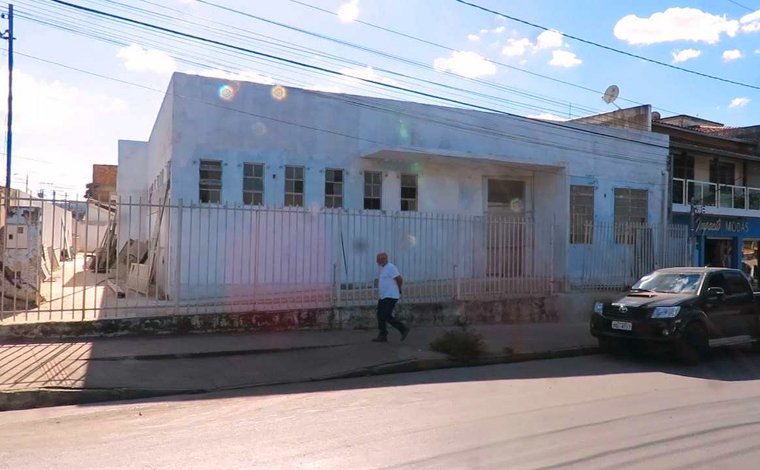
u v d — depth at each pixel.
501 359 10.50
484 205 18.52
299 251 14.60
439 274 13.57
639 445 5.68
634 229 17.52
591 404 7.38
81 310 10.23
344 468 4.95
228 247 13.81
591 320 11.32
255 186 15.13
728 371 9.96
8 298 11.85
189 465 5.00
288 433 5.99
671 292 11.20
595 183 20.03
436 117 17.48
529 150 18.91
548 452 5.43
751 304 11.50
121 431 6.09
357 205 16.42
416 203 17.38
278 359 9.60
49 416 6.74
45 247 17.81
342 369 9.17
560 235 16.31
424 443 5.66
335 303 12.25
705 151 24.06
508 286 14.27
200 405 7.26
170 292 13.20
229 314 11.06
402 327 11.08
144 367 8.70
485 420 6.54
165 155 15.88
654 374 9.58
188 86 14.41
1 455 5.26
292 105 15.58
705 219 24.75
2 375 7.85
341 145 16.20
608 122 24.41
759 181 28.33
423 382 8.73
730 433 6.14
